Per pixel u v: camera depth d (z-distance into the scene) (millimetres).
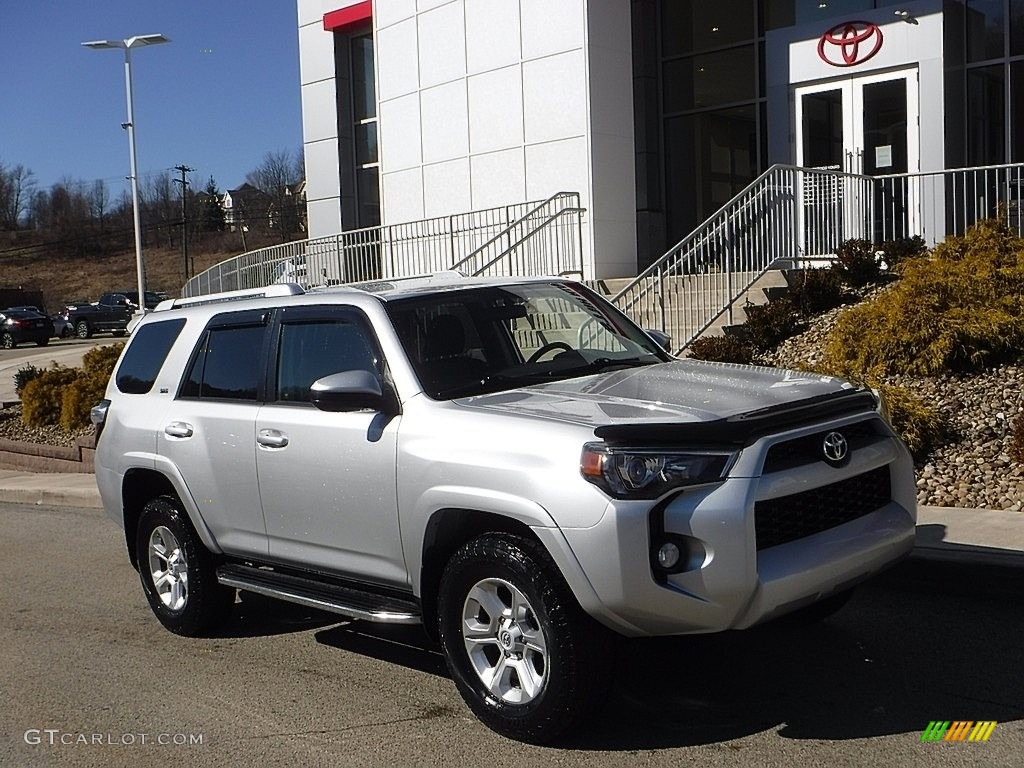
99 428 7246
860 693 4945
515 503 4414
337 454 5301
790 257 13367
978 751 4277
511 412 4699
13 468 15680
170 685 5777
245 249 109250
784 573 4250
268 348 5973
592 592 4215
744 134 19344
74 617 7367
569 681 4348
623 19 17312
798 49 17062
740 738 4531
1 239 123875
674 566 4199
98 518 11414
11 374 28328
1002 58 15844
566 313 5984
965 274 10180
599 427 4305
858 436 4766
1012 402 8836
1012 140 15859
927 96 15578
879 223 15938
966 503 7672
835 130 16922
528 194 18031
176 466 6379
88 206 125188
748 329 11844
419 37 19844
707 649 5637
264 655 6223
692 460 4211
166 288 104750
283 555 5820
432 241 20047
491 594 4664
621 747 4520
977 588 6219
